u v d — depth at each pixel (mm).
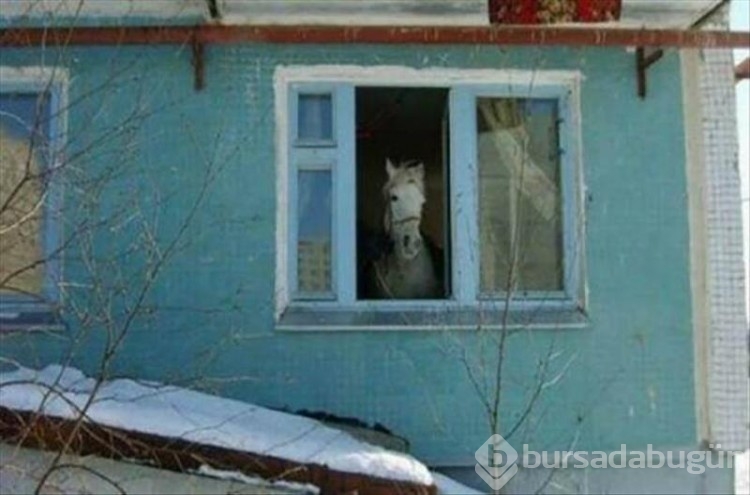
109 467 5516
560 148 6902
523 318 6629
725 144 6863
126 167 6570
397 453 5926
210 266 6586
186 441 5512
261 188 6680
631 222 6777
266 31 6617
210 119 6699
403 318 6605
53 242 6438
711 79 6906
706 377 6691
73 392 5199
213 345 6512
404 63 6816
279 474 5570
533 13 6535
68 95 6641
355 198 6777
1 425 5336
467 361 6559
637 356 6672
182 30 6602
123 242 6531
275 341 6559
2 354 6387
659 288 6734
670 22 6668
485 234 6859
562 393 6602
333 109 6824
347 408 6535
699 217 6805
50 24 6617
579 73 6859
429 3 6570
